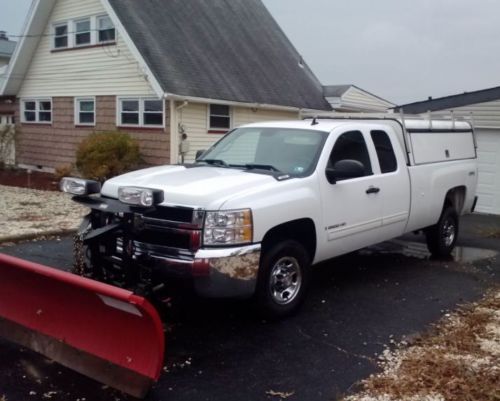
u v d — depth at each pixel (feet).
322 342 15.92
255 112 60.80
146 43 52.08
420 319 18.04
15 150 66.90
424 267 25.35
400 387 13.07
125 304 11.38
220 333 16.40
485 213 47.70
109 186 17.93
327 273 23.80
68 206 40.29
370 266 25.27
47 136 64.49
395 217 22.20
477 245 31.48
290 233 18.13
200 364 14.29
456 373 13.80
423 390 12.92
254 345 15.58
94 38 56.85
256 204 16.01
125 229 15.05
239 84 58.54
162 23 56.80
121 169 50.60
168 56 52.90
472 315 18.38
